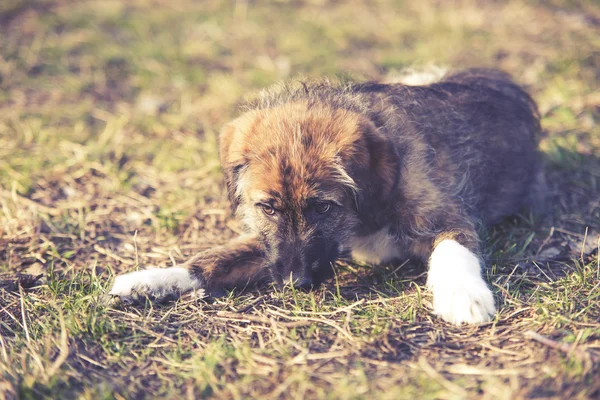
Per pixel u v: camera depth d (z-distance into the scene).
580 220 1.74
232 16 2.58
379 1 2.68
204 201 1.82
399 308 1.56
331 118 1.58
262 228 1.60
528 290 1.58
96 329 1.53
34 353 1.50
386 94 1.68
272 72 2.19
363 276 1.65
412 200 1.62
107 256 1.71
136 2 2.70
